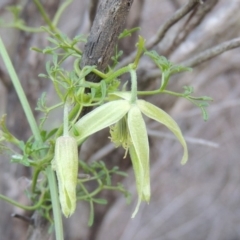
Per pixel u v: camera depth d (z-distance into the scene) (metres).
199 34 0.24
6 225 0.29
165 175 0.60
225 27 0.24
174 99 0.26
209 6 0.20
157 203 0.62
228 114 0.54
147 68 0.24
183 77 0.26
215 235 0.62
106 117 0.13
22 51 0.27
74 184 0.12
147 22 0.36
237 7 0.24
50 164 0.14
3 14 0.35
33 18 0.27
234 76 0.45
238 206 0.63
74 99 0.13
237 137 0.57
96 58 0.14
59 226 0.14
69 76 0.13
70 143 0.12
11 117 0.28
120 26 0.14
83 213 0.30
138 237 0.60
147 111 0.13
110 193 0.29
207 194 0.63
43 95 0.14
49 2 0.27
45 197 0.17
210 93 0.46
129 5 0.13
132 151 0.13
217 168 0.62
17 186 0.28
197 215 0.63
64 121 0.13
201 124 0.44
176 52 0.24
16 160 0.14
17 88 0.15
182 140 0.13
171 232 0.62
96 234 0.31
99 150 0.26
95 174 0.17
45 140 0.15
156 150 0.33
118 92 0.13
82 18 0.28
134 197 0.43
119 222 0.59
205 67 0.27
